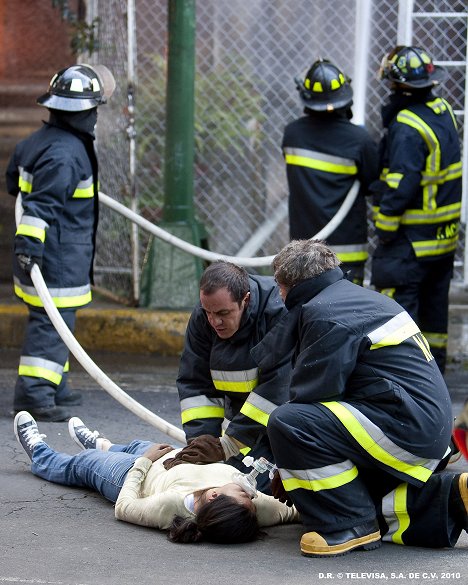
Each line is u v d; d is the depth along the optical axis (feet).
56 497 47.60
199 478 42.86
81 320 77.05
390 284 67.26
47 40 102.27
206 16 83.71
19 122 100.01
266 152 84.23
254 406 42.98
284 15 82.89
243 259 70.18
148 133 85.71
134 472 44.80
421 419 39.06
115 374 71.92
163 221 80.59
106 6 83.56
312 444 38.93
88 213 60.70
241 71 83.76
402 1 78.89
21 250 57.82
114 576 37.58
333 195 69.15
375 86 81.87
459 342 75.97
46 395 60.29
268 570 38.11
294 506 42.80
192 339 45.70
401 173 64.90
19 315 78.43
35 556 39.88
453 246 68.39
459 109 80.89
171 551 40.47
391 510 40.60
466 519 40.06
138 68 85.46
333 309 39.19
